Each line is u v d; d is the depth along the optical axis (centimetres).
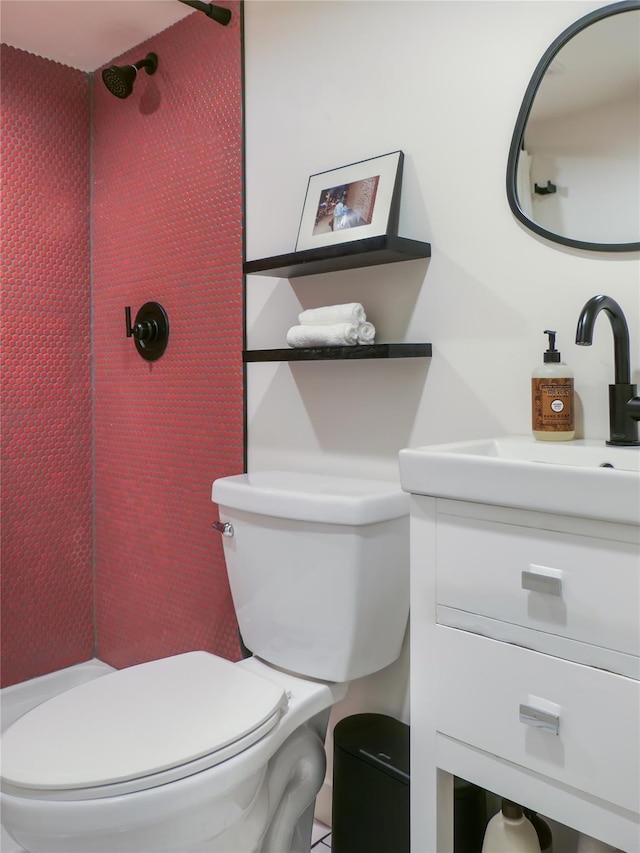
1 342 228
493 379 145
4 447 231
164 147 220
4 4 202
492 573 105
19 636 238
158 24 214
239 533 160
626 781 92
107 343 247
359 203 161
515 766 104
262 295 191
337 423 174
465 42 147
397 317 161
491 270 144
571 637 97
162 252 222
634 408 116
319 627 146
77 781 109
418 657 116
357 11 166
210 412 208
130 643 244
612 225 127
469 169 147
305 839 158
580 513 93
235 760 119
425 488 111
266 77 188
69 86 244
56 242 242
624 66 125
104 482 252
